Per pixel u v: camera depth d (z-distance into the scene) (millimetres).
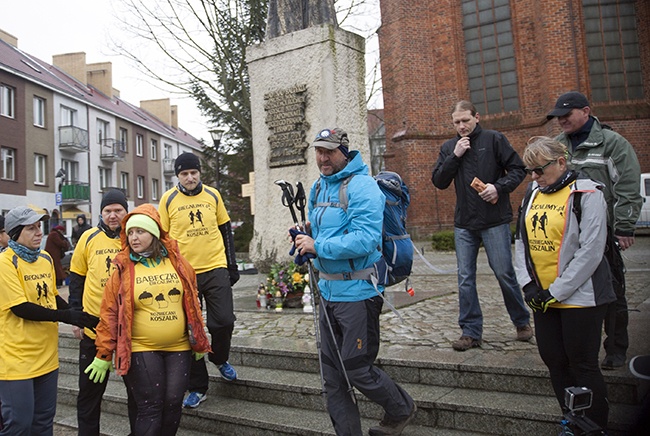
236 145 19625
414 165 20266
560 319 2943
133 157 39438
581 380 2777
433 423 3467
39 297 3512
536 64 19656
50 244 12281
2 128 26516
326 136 3146
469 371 3699
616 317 3389
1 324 3395
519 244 3111
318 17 7645
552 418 3068
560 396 2939
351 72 7645
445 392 3648
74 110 32531
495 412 3248
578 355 2775
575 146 3629
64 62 37969
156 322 3201
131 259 3277
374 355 3105
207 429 4008
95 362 3186
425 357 3973
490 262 4238
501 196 4168
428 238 20078
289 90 7605
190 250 4105
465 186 4254
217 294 4086
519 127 19781
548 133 18734
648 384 2877
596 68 19297
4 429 3393
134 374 3186
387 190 3273
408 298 6738
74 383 5270
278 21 7961
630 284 7242
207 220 4156
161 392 3207
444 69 20641
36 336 3482
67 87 32438
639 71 19391
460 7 20750
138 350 3201
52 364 3598
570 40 18594
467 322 4207
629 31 19422
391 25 20781
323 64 7387
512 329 4801
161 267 3307
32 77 28156
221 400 4242
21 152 27672
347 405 3123
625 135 18953
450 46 20609
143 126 40625
